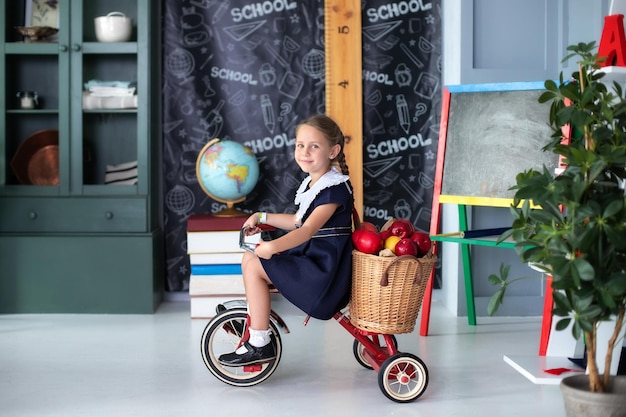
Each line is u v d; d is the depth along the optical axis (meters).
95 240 4.05
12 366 3.11
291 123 4.38
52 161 4.17
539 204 2.24
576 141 2.49
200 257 3.99
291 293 2.72
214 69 4.34
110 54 4.13
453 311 4.15
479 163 3.57
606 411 2.18
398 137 4.41
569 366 2.91
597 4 3.89
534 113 3.47
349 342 3.52
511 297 4.09
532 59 4.04
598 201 2.23
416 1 4.38
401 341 3.54
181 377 2.97
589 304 2.15
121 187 4.07
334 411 2.60
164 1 4.30
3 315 4.03
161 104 4.36
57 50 4.04
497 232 3.54
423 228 4.44
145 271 4.07
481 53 4.00
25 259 4.05
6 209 4.05
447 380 2.95
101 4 4.12
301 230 2.71
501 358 3.25
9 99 4.12
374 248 2.70
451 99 3.68
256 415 2.55
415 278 2.66
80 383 2.88
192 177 4.36
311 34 4.36
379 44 4.37
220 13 4.32
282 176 4.39
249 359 2.77
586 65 2.45
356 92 4.36
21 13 4.15
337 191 2.79
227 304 2.88
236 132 4.36
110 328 3.77
